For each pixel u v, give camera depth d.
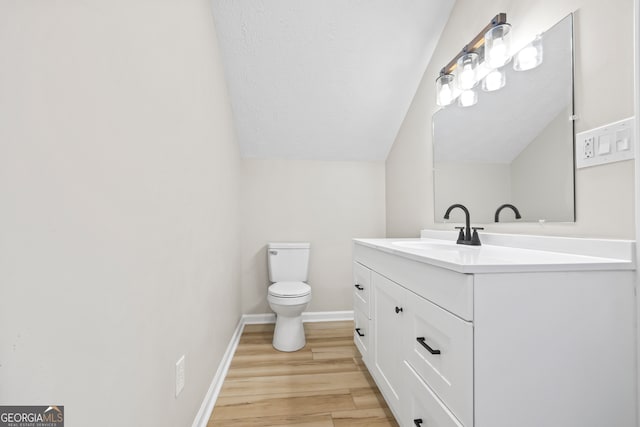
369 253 1.68
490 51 1.29
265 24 1.74
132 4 0.73
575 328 0.80
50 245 0.48
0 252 0.40
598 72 0.93
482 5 1.49
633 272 0.82
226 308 1.88
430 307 0.96
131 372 0.72
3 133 0.41
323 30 1.81
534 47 1.18
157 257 0.87
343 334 2.39
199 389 1.28
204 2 1.40
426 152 2.06
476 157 1.54
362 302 1.81
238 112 2.27
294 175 2.73
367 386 1.62
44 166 0.47
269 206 2.70
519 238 1.22
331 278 2.77
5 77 0.41
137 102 0.75
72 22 0.53
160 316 0.89
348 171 2.80
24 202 0.44
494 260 0.87
